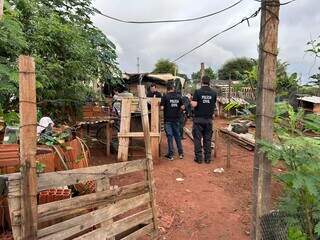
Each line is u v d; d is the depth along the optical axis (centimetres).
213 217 588
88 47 1032
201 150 930
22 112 321
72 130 797
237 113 455
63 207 364
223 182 770
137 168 470
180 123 985
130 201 450
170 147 955
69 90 959
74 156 606
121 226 437
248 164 928
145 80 2122
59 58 925
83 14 1124
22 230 323
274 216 385
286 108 379
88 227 390
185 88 2738
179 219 577
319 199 347
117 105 1106
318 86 444
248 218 584
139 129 975
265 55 373
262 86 376
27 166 326
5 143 541
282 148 351
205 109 909
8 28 578
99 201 405
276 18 370
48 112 910
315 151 335
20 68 319
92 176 401
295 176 334
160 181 763
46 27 832
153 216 496
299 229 369
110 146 1012
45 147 556
